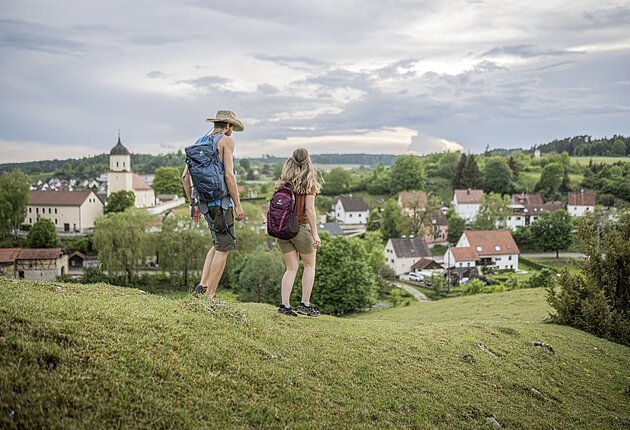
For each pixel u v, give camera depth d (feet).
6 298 24.56
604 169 477.36
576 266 73.61
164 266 211.20
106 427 16.93
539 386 38.22
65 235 314.76
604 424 34.63
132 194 387.34
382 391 27.73
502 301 109.50
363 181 551.59
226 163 30.01
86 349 20.86
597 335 65.36
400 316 113.60
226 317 30.45
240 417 20.47
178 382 21.08
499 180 497.05
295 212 33.27
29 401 16.56
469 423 27.76
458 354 39.52
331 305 157.89
